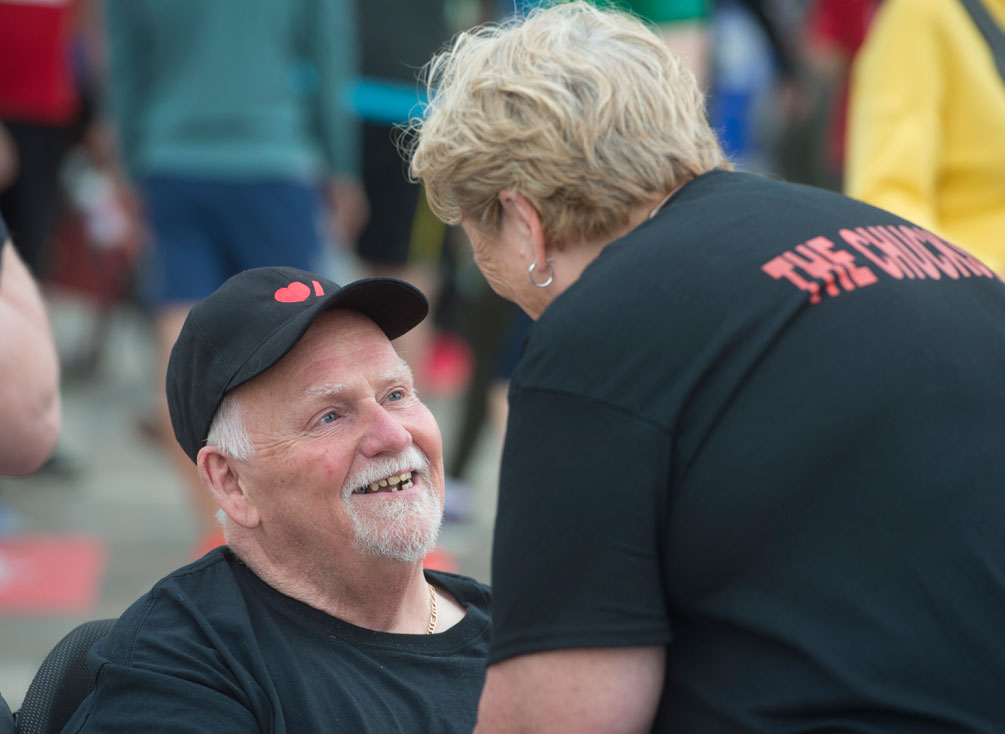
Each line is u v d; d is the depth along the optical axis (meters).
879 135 12.70
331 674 8.21
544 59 6.86
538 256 7.02
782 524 6.02
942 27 12.48
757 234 6.43
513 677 6.29
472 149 6.93
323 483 8.30
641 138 6.75
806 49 29.72
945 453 6.06
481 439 20.84
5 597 17.19
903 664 5.93
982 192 12.59
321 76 18.64
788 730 6.02
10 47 24.06
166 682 7.70
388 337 8.95
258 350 8.25
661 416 6.07
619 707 6.17
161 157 17.56
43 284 29.09
